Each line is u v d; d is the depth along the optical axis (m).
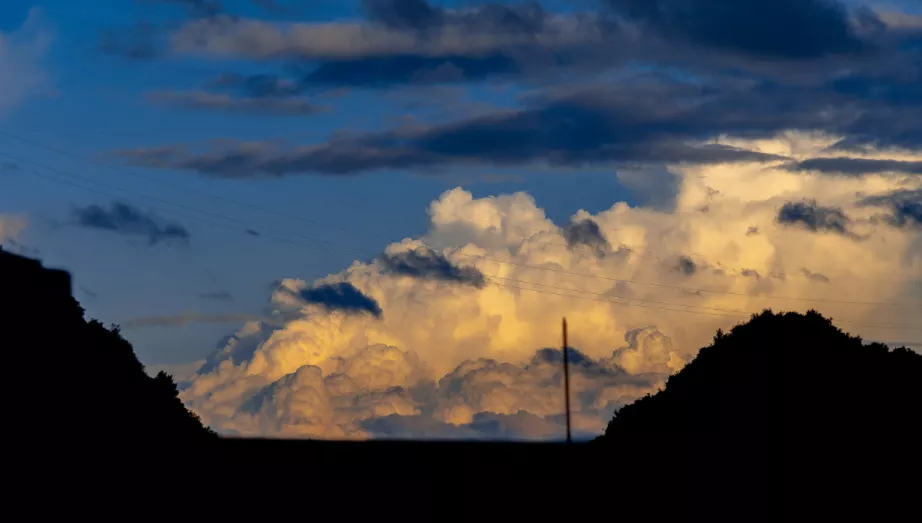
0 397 63.00
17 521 57.53
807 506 66.81
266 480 70.19
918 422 72.12
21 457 61.03
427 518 68.75
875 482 67.88
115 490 64.75
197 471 70.38
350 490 69.75
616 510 71.88
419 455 72.31
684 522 69.44
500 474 73.19
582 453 78.06
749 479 70.12
